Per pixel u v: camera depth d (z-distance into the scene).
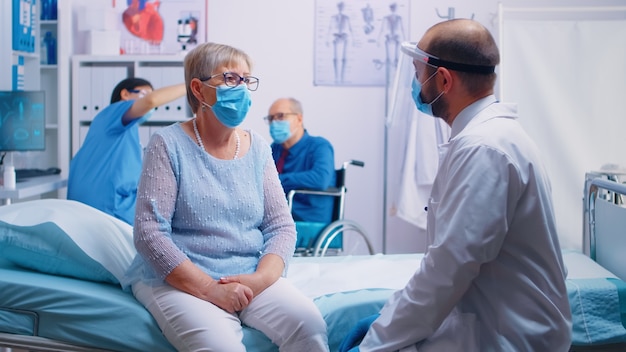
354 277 2.33
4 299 1.78
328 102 4.44
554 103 3.71
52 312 1.76
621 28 3.68
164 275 1.73
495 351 1.47
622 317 2.16
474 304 1.52
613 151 3.71
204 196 1.80
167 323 1.68
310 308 1.74
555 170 3.73
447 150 1.54
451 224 1.43
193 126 1.88
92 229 1.95
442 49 1.56
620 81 3.69
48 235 1.92
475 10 4.34
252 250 1.87
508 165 1.44
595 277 2.24
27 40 3.95
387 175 4.41
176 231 1.81
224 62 1.82
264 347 1.73
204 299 1.72
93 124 3.25
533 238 1.47
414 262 2.54
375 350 1.52
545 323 1.46
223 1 4.43
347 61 4.40
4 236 1.92
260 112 4.46
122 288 1.89
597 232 2.54
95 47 4.36
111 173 3.15
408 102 3.95
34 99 3.50
